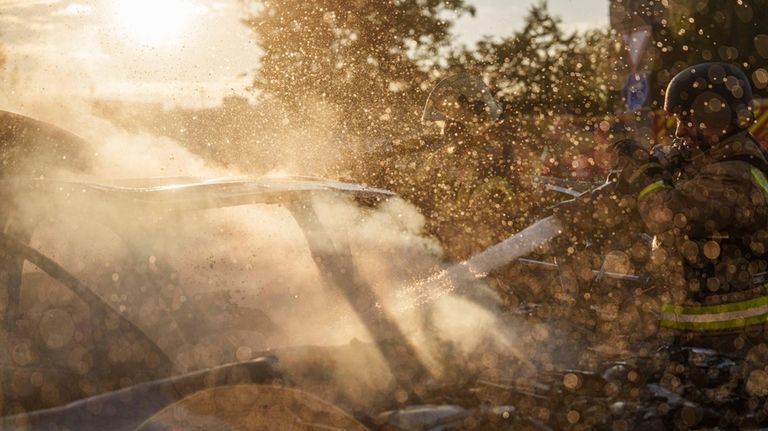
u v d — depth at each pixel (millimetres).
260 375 2295
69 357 2506
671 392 2305
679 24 12078
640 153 2994
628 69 12047
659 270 3115
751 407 2252
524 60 12039
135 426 2143
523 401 2203
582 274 3859
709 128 2980
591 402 2211
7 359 2527
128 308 2641
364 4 11219
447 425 2074
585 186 5863
